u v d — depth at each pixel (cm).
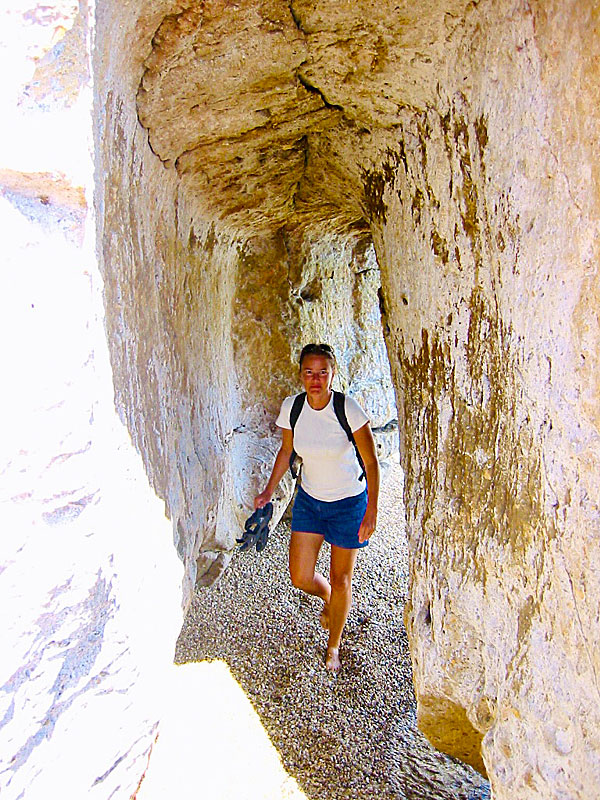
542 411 109
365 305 398
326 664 239
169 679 162
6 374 89
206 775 187
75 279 98
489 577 136
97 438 106
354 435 219
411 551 193
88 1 93
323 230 325
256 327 323
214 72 143
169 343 187
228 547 303
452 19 129
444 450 165
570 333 97
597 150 87
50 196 94
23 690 98
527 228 111
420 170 166
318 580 247
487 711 143
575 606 99
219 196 223
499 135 119
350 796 180
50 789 107
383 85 158
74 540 102
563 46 94
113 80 120
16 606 94
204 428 244
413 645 183
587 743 96
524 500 119
